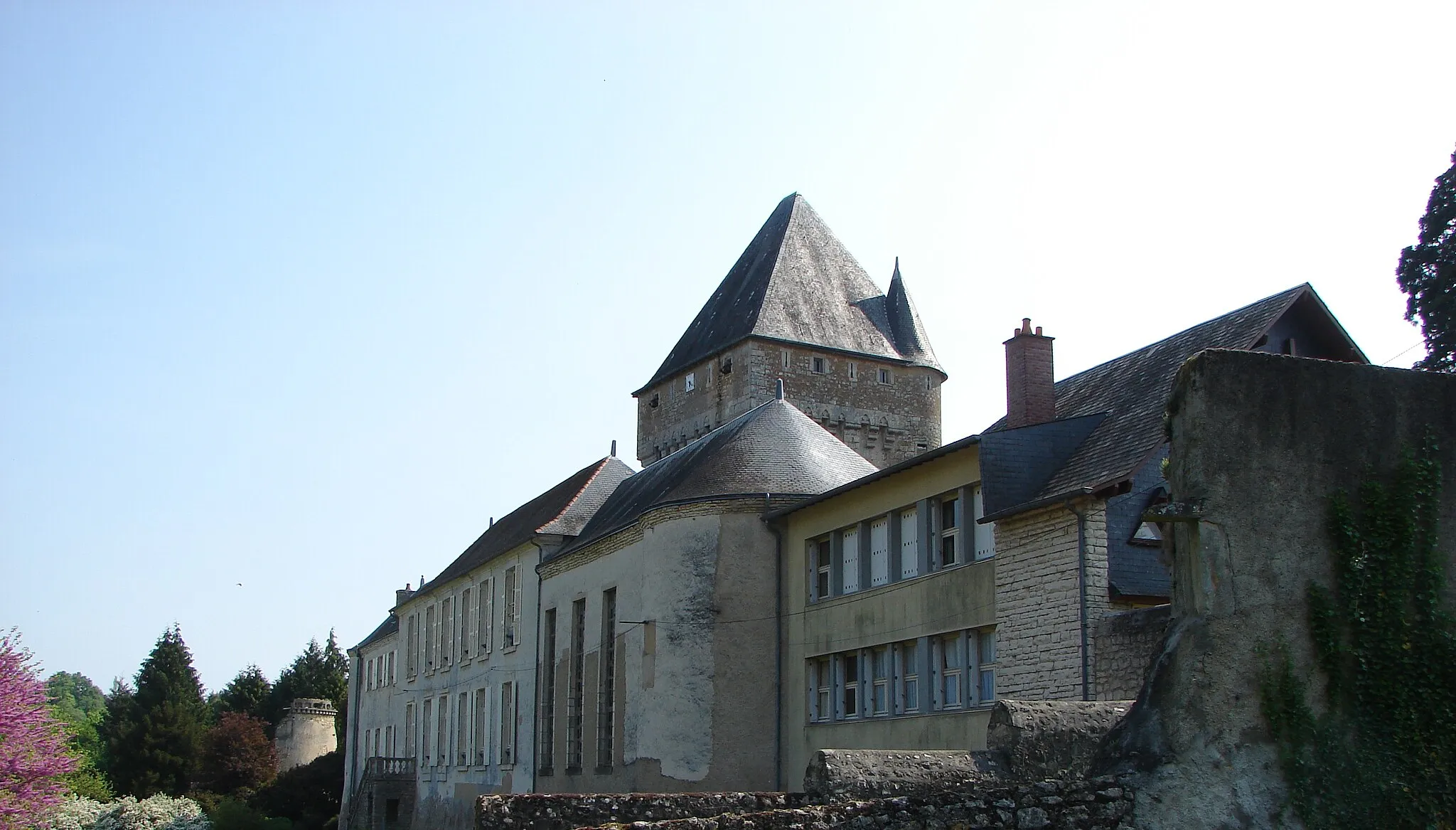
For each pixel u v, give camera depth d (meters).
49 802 35.78
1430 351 32.28
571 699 38.19
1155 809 10.32
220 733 82.88
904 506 26.84
